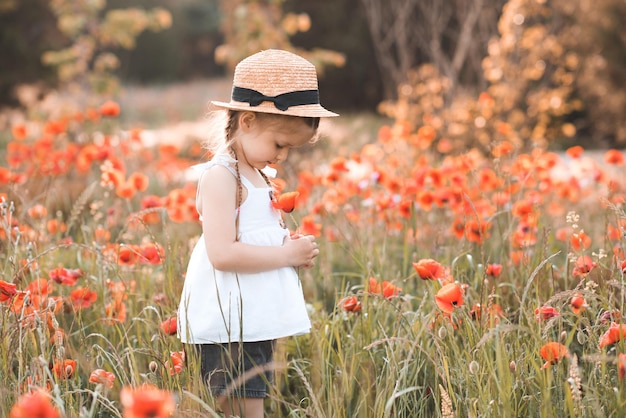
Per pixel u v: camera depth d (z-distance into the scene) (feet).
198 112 72.38
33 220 14.53
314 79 9.18
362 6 68.44
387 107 38.96
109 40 45.85
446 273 11.17
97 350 10.29
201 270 9.06
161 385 9.00
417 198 15.21
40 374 7.92
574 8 46.47
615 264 10.50
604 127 50.90
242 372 8.76
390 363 8.92
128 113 72.18
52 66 57.41
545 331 8.36
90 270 12.46
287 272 9.11
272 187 9.49
